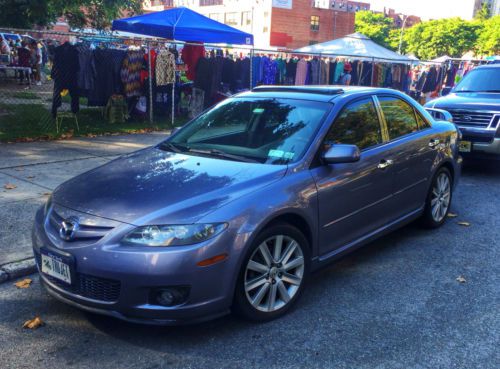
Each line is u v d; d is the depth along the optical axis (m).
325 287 4.16
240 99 4.80
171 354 3.15
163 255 2.97
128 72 11.37
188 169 3.76
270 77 14.27
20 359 3.08
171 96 12.80
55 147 9.01
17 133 9.88
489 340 3.37
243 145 4.15
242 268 3.26
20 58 17.16
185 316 3.07
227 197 3.28
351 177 4.07
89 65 10.62
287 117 4.26
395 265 4.64
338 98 4.35
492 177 8.50
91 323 3.51
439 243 5.23
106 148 9.09
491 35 68.12
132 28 13.01
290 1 64.44
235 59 14.21
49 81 19.22
